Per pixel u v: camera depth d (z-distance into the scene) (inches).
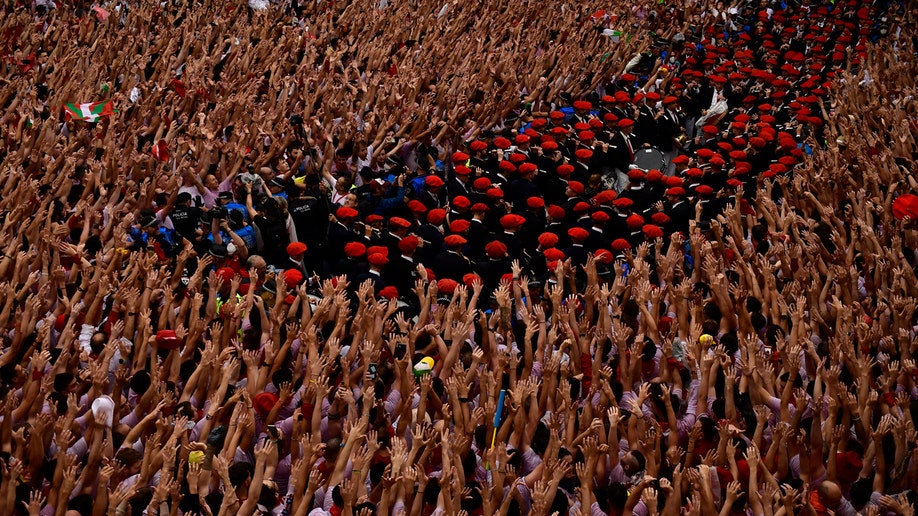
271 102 1272.1
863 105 1466.5
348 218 1024.2
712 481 663.8
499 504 643.5
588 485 639.1
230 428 663.8
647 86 1536.7
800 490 679.1
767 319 875.4
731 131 1403.8
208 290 861.8
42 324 764.0
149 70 1352.1
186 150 1095.0
